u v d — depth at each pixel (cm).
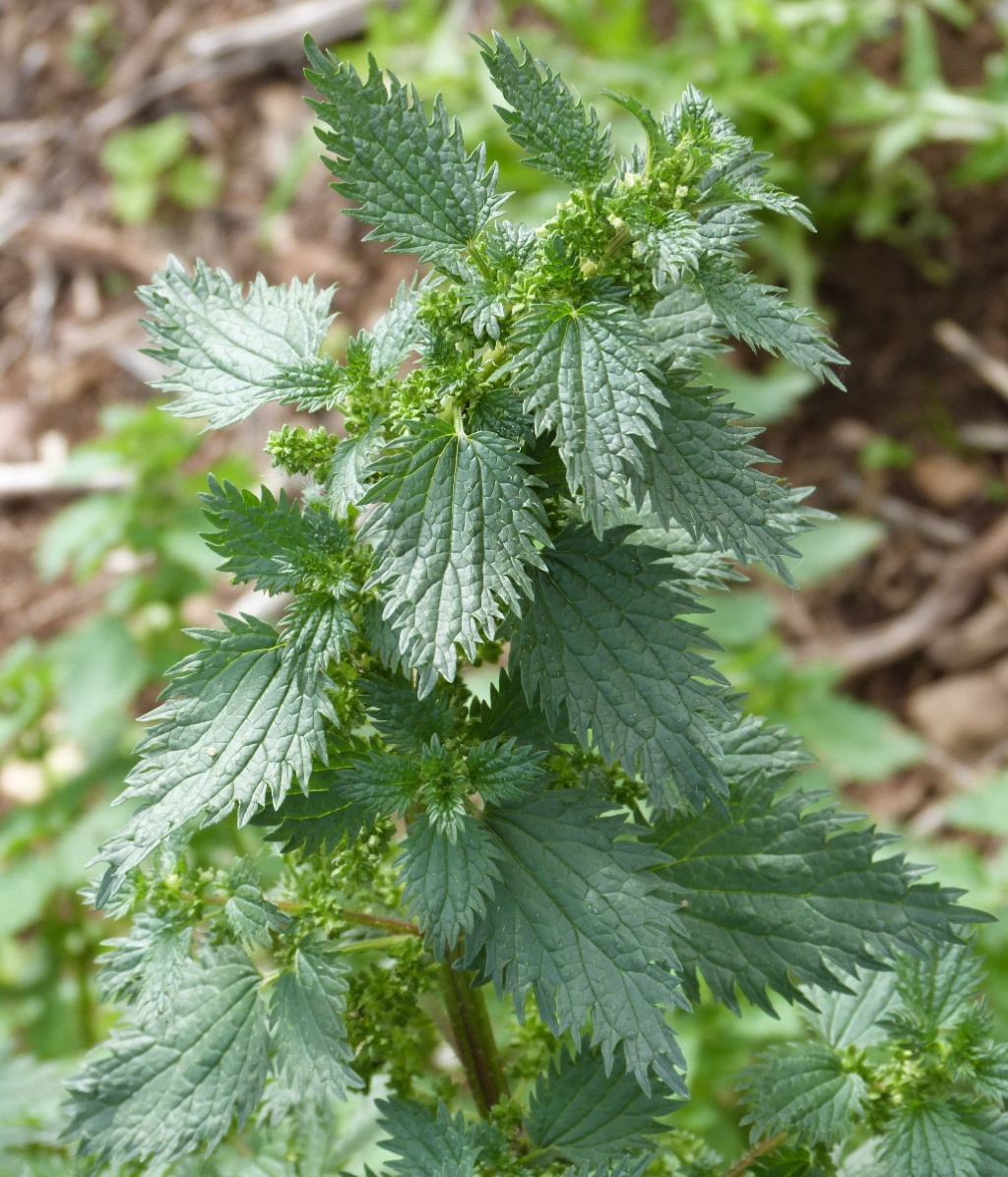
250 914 35
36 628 85
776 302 34
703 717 34
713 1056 51
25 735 68
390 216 34
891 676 81
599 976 34
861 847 36
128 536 66
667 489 33
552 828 35
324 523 34
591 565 35
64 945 60
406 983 37
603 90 33
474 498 33
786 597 83
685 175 34
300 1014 35
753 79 85
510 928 34
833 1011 39
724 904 37
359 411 35
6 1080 46
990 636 80
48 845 68
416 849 34
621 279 34
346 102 34
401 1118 36
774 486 34
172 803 33
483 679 58
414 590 32
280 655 34
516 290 34
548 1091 37
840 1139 37
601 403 32
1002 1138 36
